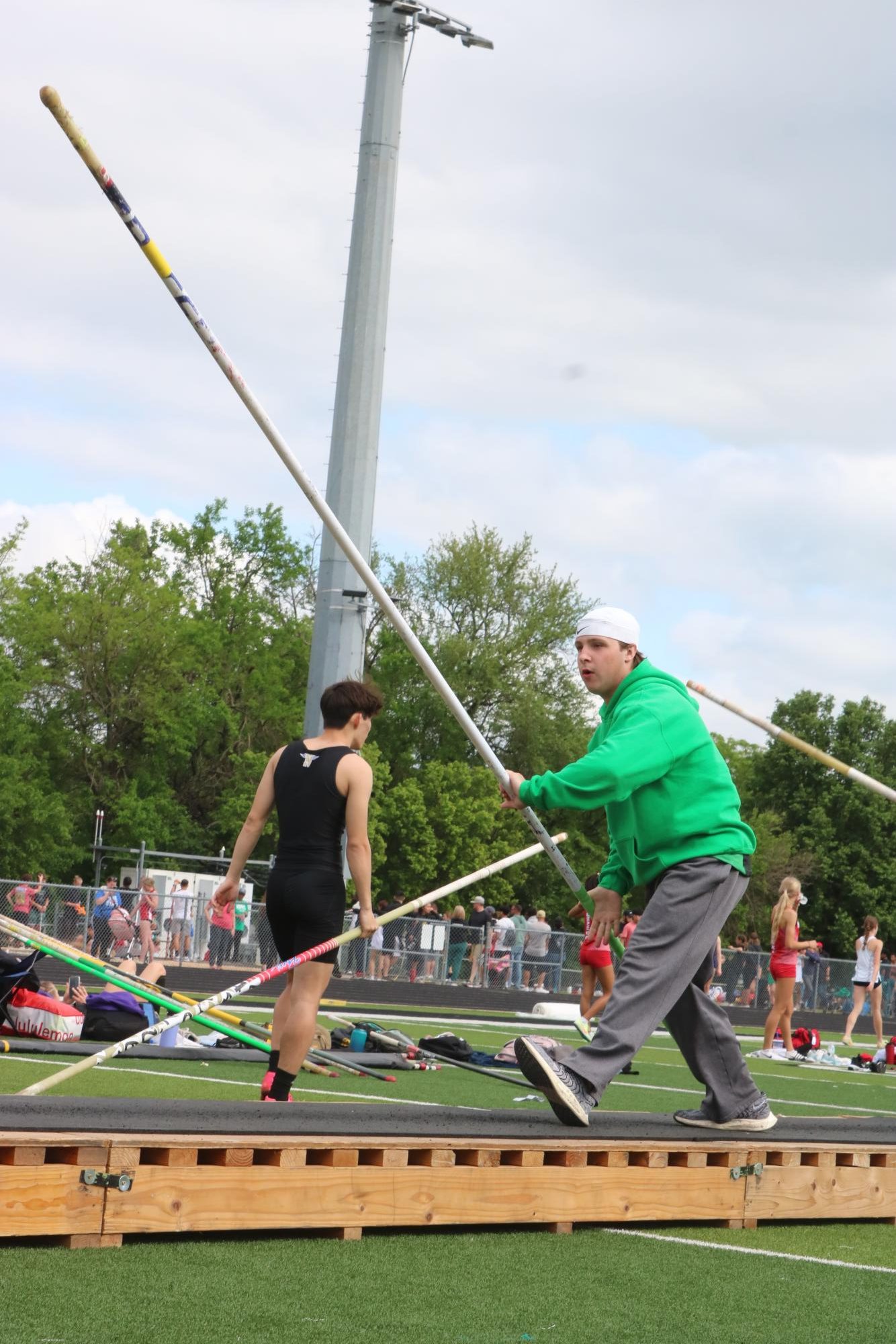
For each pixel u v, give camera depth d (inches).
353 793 340.2
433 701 3085.6
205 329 289.4
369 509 1067.3
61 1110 242.8
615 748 304.3
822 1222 312.0
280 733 3070.9
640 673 321.7
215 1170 236.4
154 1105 257.8
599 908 333.4
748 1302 224.5
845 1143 316.5
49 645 2792.8
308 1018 336.5
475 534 3159.5
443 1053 605.6
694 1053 317.4
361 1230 250.5
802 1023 1669.5
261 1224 240.1
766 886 3233.3
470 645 3075.8
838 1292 236.8
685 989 309.6
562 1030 1011.9
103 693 2861.7
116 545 2925.7
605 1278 234.4
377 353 1071.0
